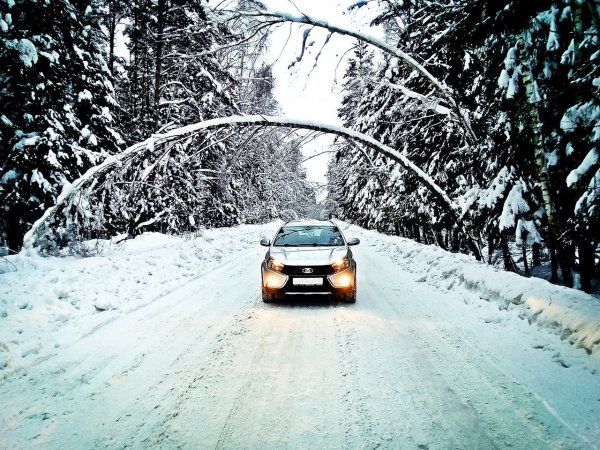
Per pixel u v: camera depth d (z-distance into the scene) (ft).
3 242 34.17
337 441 8.71
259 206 101.19
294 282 20.53
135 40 50.06
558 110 18.49
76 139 36.60
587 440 8.41
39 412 10.06
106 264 27.86
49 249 31.81
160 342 15.38
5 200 31.48
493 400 10.39
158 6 44.50
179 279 29.25
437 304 20.94
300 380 11.89
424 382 11.59
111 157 23.15
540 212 24.81
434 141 40.91
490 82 24.86
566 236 19.22
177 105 54.29
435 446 8.43
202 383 11.74
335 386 11.46
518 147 22.59
